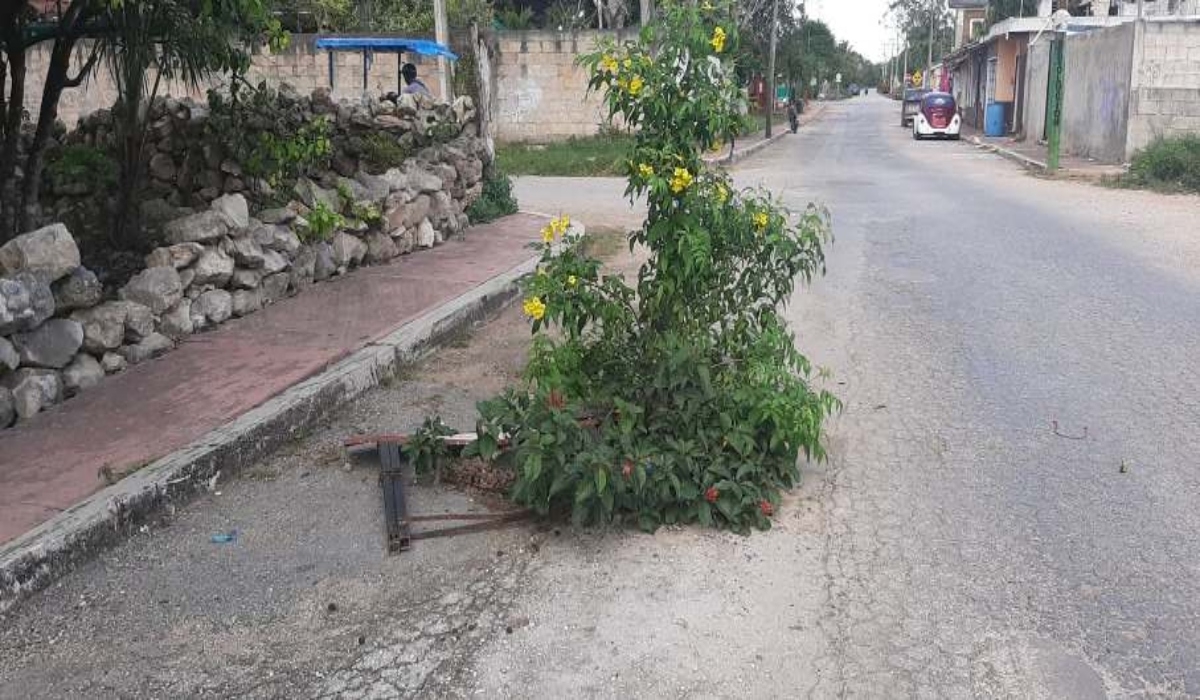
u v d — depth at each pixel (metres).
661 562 4.40
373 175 10.26
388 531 4.61
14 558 4.07
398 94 12.08
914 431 5.96
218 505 4.99
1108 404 6.34
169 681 3.62
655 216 4.96
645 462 4.60
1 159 7.67
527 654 3.75
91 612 4.05
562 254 5.09
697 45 4.80
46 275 5.91
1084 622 3.91
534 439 4.47
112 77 8.05
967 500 5.00
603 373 5.12
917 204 16.47
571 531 4.68
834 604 4.06
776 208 5.41
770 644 3.80
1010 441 5.77
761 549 4.52
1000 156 27.94
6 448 5.24
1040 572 4.29
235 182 8.78
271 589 4.23
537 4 39.69
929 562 4.39
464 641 3.84
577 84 29.30
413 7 30.11
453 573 4.34
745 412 4.96
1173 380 6.78
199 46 7.50
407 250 10.61
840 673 3.62
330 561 4.45
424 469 5.16
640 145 4.92
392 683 3.59
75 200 8.66
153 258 7.09
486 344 7.87
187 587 4.24
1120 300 9.09
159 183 8.94
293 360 6.66
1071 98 27.27
